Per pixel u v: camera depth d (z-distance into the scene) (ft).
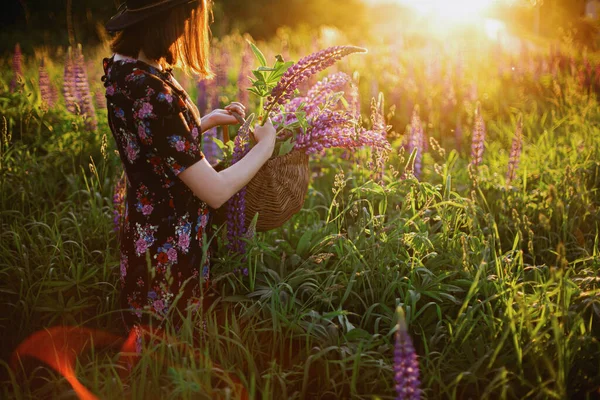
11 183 13.12
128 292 7.97
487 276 8.89
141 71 7.09
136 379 7.23
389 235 9.49
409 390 5.63
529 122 19.40
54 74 25.90
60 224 12.12
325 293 8.50
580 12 30.30
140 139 7.18
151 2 6.97
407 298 8.27
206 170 7.31
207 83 19.80
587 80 21.24
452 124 20.52
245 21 71.05
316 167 15.14
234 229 8.72
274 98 8.17
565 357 7.20
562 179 12.32
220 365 7.55
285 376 7.36
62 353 8.87
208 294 8.55
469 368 7.25
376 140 8.75
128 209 7.80
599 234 10.90
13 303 9.89
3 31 43.34
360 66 27.55
